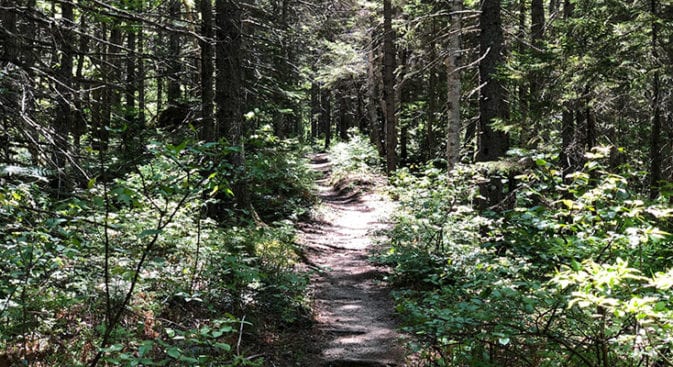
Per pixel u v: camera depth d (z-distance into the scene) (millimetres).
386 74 22422
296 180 19031
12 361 4547
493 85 10828
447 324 4590
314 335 7617
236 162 11414
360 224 17281
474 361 4766
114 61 10352
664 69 8195
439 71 22578
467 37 18281
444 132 24500
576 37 9016
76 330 5430
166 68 7855
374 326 8070
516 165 9336
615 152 10570
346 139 42531
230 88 11492
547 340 4773
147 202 7859
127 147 5938
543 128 10477
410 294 8852
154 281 6836
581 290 3641
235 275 7012
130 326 5848
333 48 25391
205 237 8148
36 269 5035
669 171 9828
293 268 10586
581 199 5098
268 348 6773
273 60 17062
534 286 4621
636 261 4824
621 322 4215
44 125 6102
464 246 9867
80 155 6012
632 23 8594
